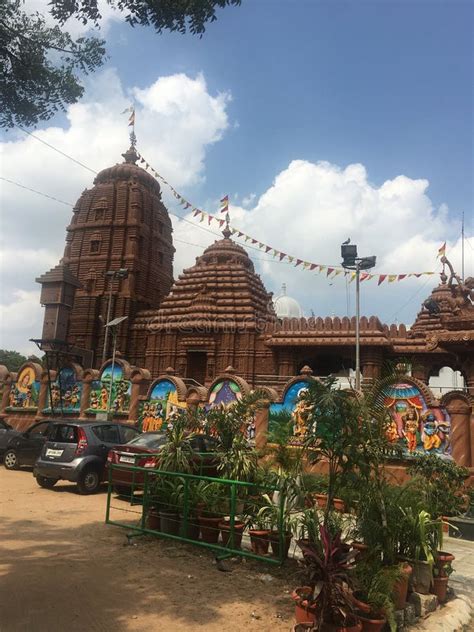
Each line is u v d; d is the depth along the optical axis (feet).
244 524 26.71
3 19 23.67
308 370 54.60
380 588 17.97
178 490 27.73
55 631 15.89
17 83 24.47
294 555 26.17
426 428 46.88
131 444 40.91
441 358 104.68
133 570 22.38
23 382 87.40
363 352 101.40
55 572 21.27
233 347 111.75
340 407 21.90
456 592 24.20
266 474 28.22
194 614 18.11
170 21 21.98
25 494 40.50
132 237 133.90
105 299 130.62
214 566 23.75
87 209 138.82
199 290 121.49
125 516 33.09
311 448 23.39
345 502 23.35
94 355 128.47
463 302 52.26
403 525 21.58
